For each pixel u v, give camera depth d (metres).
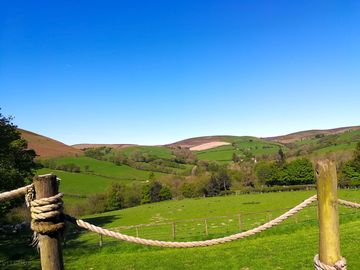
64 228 3.41
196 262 19.75
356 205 4.63
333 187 4.07
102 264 20.33
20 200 34.25
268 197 73.94
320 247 4.14
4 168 34.97
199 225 44.12
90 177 94.06
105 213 73.12
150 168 113.75
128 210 73.62
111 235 3.77
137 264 20.00
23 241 31.06
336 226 4.08
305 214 43.25
